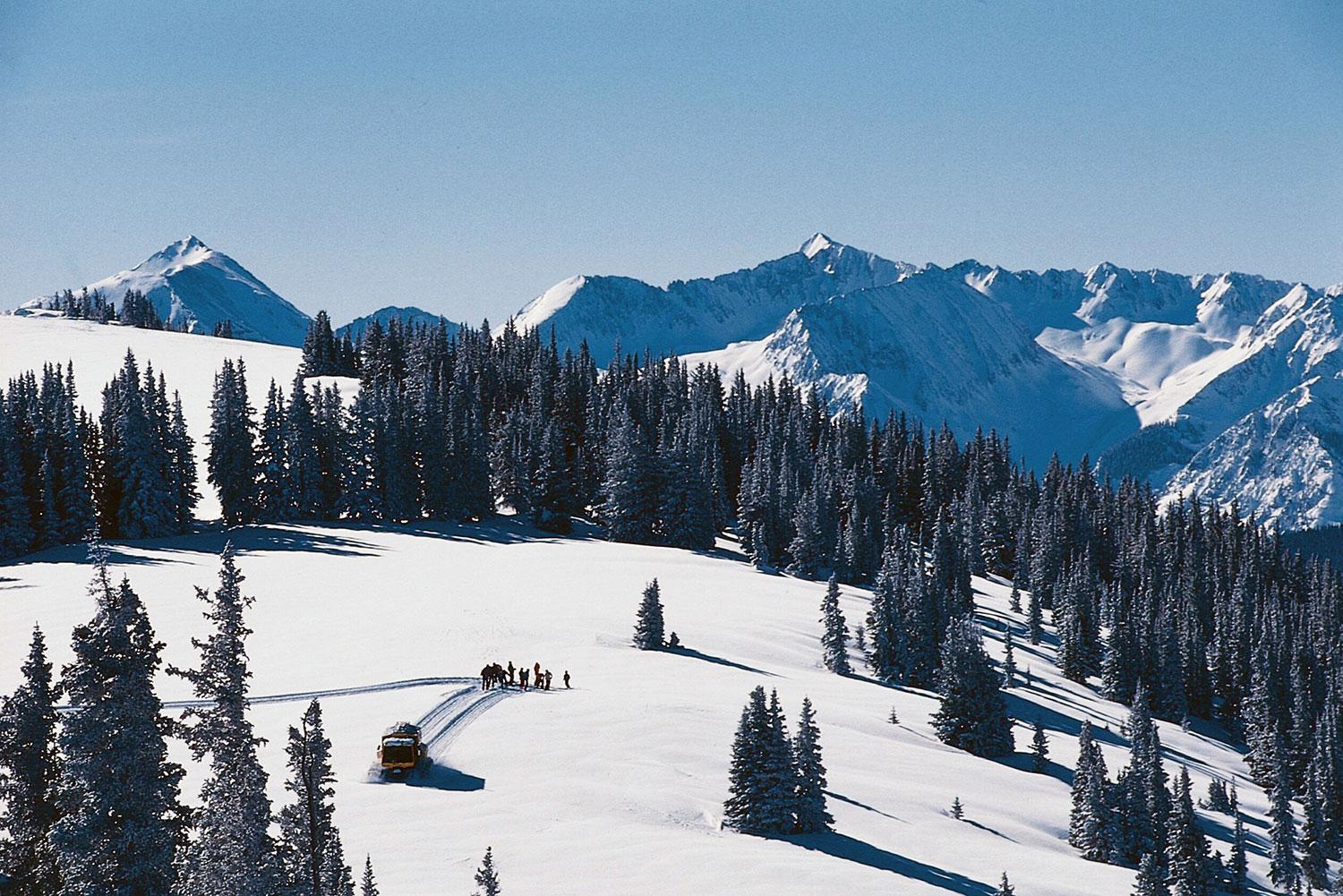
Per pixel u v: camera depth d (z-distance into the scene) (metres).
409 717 90.06
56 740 36.22
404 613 136.25
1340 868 122.50
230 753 35.59
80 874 36.25
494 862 62.09
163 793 37.47
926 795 93.38
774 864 64.62
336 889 37.25
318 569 165.25
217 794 35.50
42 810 43.91
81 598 134.88
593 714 93.75
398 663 110.62
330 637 122.19
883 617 151.62
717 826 73.06
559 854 63.84
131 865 36.19
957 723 123.62
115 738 36.47
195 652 111.94
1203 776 153.62
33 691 44.31
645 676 114.12
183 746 80.25
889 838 78.31
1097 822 95.56
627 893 59.25
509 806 71.50
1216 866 108.12
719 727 94.25
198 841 36.00
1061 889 75.12
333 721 88.56
